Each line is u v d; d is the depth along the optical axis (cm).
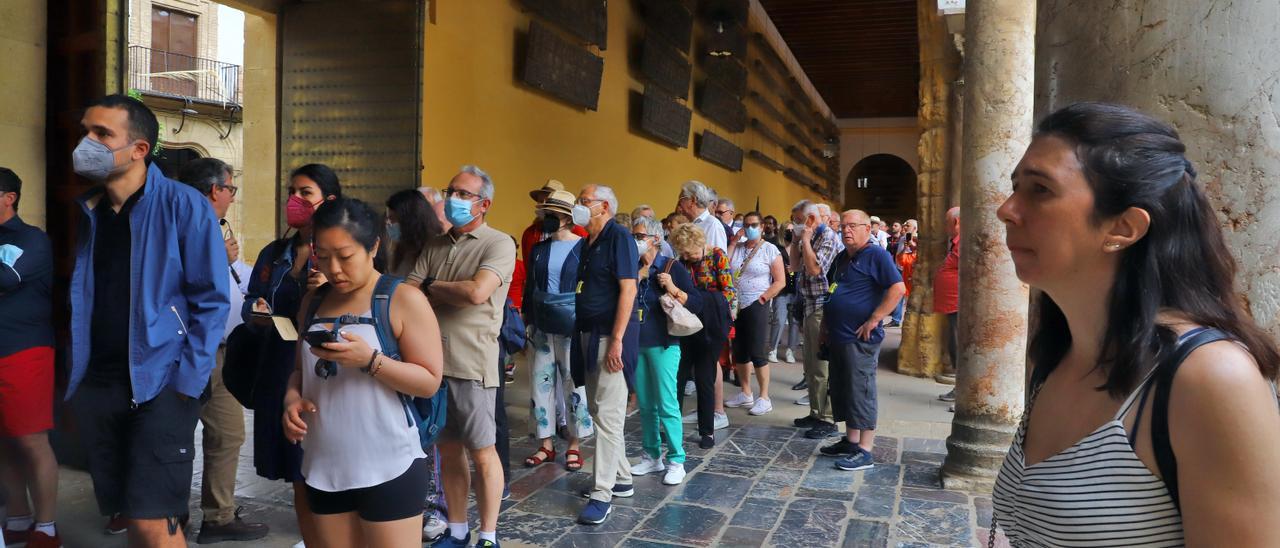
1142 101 167
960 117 985
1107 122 109
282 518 442
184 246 297
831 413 655
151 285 291
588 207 454
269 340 330
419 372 256
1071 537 110
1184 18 162
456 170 926
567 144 1210
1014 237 116
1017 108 516
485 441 382
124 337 293
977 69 523
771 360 1061
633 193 1463
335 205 257
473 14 956
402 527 261
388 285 262
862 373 557
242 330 338
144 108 300
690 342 624
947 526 448
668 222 836
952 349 863
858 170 4084
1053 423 119
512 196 1056
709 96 1791
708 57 1797
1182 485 99
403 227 428
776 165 2428
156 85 2247
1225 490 95
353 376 256
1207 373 97
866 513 469
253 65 857
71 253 530
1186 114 161
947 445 537
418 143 767
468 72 947
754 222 752
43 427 379
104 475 300
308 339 246
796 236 699
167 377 292
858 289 555
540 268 526
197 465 534
